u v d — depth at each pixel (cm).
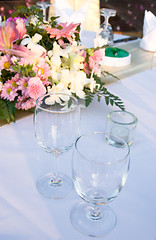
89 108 94
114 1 479
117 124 75
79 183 50
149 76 120
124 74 117
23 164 69
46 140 58
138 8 457
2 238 51
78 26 94
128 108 96
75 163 49
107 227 54
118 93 105
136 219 57
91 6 189
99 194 50
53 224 55
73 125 57
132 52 138
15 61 78
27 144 76
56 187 63
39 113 55
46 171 68
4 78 81
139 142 79
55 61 82
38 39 82
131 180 66
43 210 58
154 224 56
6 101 80
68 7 156
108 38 143
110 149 56
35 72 79
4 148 74
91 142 56
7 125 82
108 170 47
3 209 57
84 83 86
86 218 56
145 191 64
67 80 85
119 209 59
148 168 70
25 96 80
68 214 57
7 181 64
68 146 60
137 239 53
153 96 105
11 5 401
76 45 92
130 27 403
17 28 82
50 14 187
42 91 78
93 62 90
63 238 52
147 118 91
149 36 137
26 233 53
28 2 412
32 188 63
